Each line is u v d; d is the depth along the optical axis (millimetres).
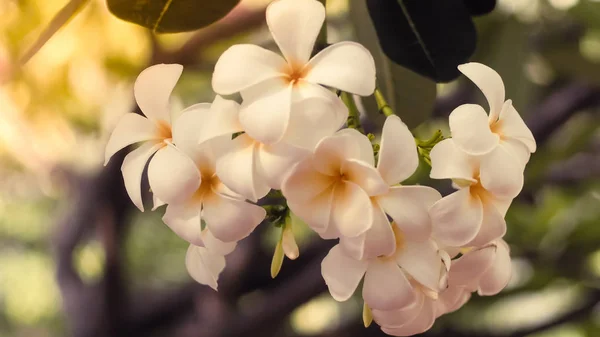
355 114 703
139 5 719
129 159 668
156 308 1615
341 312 1839
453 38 774
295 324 1922
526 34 1221
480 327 1570
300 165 614
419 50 777
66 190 1736
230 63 624
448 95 1438
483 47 1221
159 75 658
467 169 636
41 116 1595
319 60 629
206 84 1771
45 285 2723
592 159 1568
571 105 1389
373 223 624
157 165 643
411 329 675
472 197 641
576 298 1534
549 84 1456
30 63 1480
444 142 636
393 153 622
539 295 1632
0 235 2707
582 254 1475
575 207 1571
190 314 1635
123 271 1526
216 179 649
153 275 2246
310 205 623
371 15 784
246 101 621
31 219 2643
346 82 618
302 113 617
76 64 1508
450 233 633
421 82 833
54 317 2662
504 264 694
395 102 836
